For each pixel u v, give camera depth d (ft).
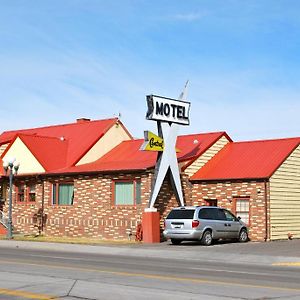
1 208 125.80
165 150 103.35
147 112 101.04
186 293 38.34
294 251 79.46
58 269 53.36
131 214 104.32
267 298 36.58
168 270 54.60
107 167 111.04
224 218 95.45
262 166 105.60
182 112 106.63
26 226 120.98
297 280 47.37
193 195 111.14
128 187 106.22
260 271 55.62
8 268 53.98
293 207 107.04
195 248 85.35
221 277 48.80
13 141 126.41
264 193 101.86
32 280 44.65
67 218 114.11
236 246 88.53
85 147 124.57
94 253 79.25
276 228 102.73
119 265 59.16
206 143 116.57
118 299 35.78
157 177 101.45
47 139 128.67
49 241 99.76
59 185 117.29
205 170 112.57
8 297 36.70
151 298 36.11
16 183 124.16
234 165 110.22
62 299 35.96
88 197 111.24
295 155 109.60
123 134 132.57
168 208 105.50
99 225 108.88
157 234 99.71
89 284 42.57
